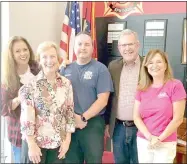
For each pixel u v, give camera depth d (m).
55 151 2.04
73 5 3.10
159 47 2.92
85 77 2.25
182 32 2.81
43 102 1.96
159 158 2.01
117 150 2.42
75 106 2.25
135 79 2.28
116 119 2.37
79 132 2.29
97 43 3.24
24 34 3.00
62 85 2.03
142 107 2.07
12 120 2.26
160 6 2.91
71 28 3.08
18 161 2.31
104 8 3.17
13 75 2.18
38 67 2.22
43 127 1.98
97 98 2.27
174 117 1.97
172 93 1.99
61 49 3.07
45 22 3.23
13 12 2.87
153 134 2.01
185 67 2.82
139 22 3.01
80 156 2.38
